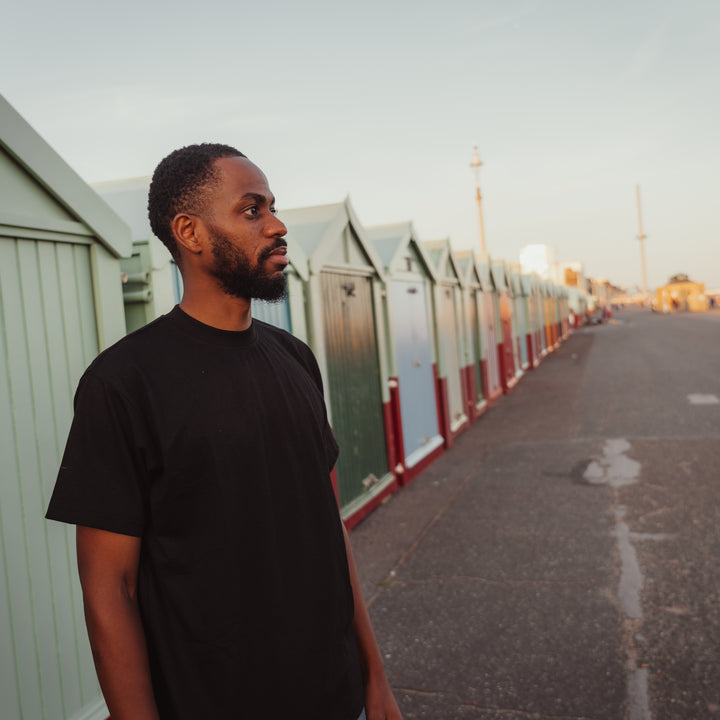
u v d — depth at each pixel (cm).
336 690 133
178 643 120
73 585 276
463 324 1109
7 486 246
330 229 586
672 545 471
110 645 114
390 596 429
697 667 313
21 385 254
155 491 119
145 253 337
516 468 755
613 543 487
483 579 442
